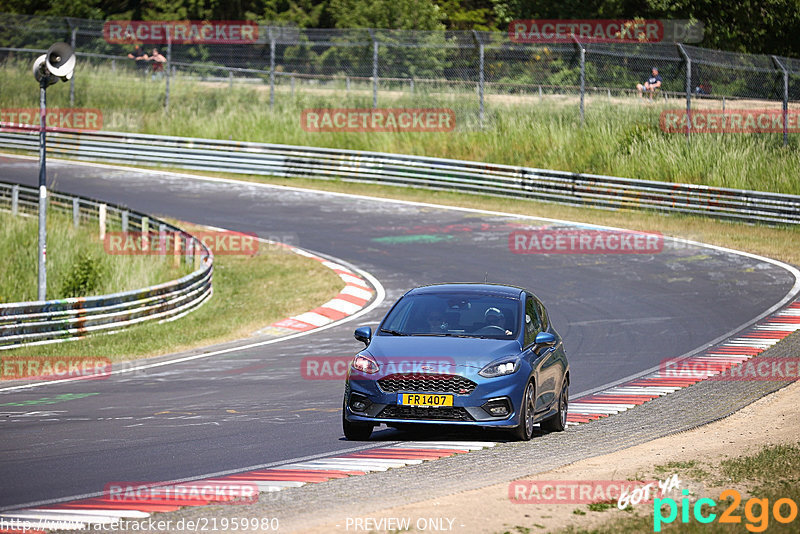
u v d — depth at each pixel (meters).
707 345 63.00
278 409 44.78
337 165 134.62
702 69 175.88
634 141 127.81
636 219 111.31
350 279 89.00
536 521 24.12
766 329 67.62
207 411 44.31
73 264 83.50
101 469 32.03
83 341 68.56
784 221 106.00
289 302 82.81
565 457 33.69
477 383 34.81
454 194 126.94
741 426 40.34
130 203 119.88
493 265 91.88
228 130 148.38
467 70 191.75
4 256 87.75
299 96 160.62
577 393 50.12
